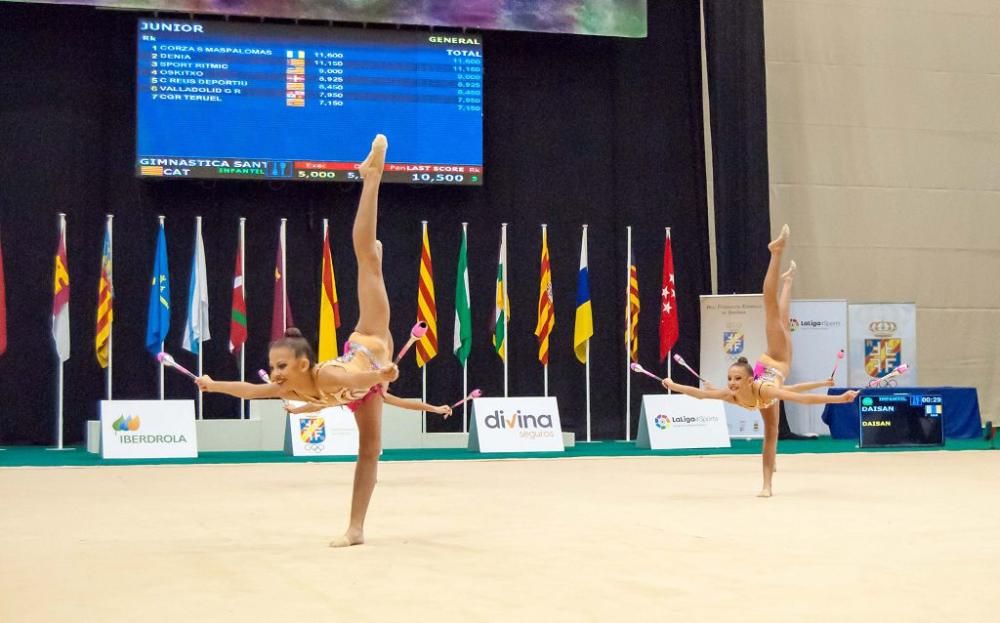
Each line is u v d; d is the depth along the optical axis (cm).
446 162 1727
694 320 1900
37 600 475
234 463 1353
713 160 1859
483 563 570
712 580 516
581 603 461
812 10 2011
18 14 1669
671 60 1914
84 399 1661
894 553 604
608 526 728
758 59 1850
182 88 1633
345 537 641
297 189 1747
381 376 587
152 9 1617
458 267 1697
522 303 1833
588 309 1736
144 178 1634
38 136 1669
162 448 1431
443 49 1728
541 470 1237
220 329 1714
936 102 2064
